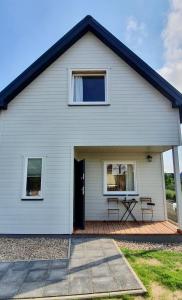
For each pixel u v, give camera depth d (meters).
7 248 6.43
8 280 4.36
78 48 8.97
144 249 6.45
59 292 3.88
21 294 3.82
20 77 8.45
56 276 4.51
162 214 9.99
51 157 8.25
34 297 3.73
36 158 8.29
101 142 8.30
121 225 8.94
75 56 8.91
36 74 8.72
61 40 8.69
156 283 4.21
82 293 3.83
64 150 8.29
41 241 7.16
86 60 8.87
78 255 5.77
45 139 8.36
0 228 7.85
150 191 10.16
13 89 8.38
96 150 9.88
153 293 3.83
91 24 8.86
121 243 7.13
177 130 8.34
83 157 10.38
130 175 10.35
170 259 5.52
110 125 8.41
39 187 8.14
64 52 8.93
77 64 8.84
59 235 7.75
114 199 10.04
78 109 8.52
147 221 9.80
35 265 5.13
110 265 5.07
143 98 8.56
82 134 8.37
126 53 8.62
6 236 7.77
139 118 8.44
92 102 8.55
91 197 10.13
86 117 8.46
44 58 8.58
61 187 8.08
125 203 9.93
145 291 3.85
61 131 8.39
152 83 8.59
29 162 8.32
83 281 4.27
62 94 8.63
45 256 5.74
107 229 8.22
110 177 10.34
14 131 8.43
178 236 7.46
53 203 7.99
